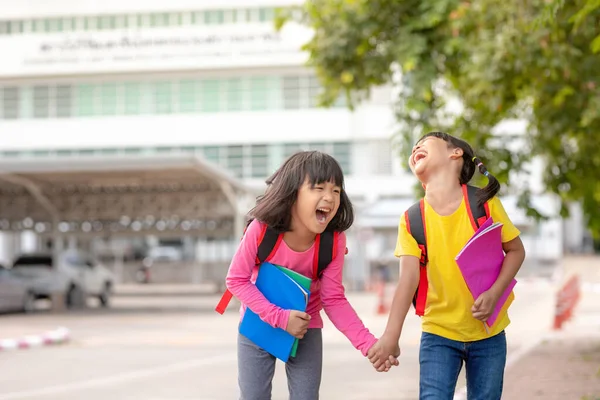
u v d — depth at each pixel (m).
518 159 13.49
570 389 9.13
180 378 11.35
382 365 4.46
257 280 4.56
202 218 33.66
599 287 37.72
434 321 4.52
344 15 13.02
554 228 53.00
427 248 4.45
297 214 4.44
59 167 27.00
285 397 9.31
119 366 12.95
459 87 13.60
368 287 39.41
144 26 45.03
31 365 13.15
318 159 4.43
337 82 13.51
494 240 4.34
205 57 44.38
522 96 13.14
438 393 4.45
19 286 26.77
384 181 44.41
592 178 13.59
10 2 45.75
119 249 54.81
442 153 4.49
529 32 11.45
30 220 34.97
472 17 12.39
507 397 8.61
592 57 11.78
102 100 46.66
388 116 44.50
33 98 47.06
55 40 45.62
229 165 45.81
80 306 30.00
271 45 43.91
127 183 31.53
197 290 44.75
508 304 4.53
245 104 45.69
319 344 4.70
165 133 46.16
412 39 12.47
